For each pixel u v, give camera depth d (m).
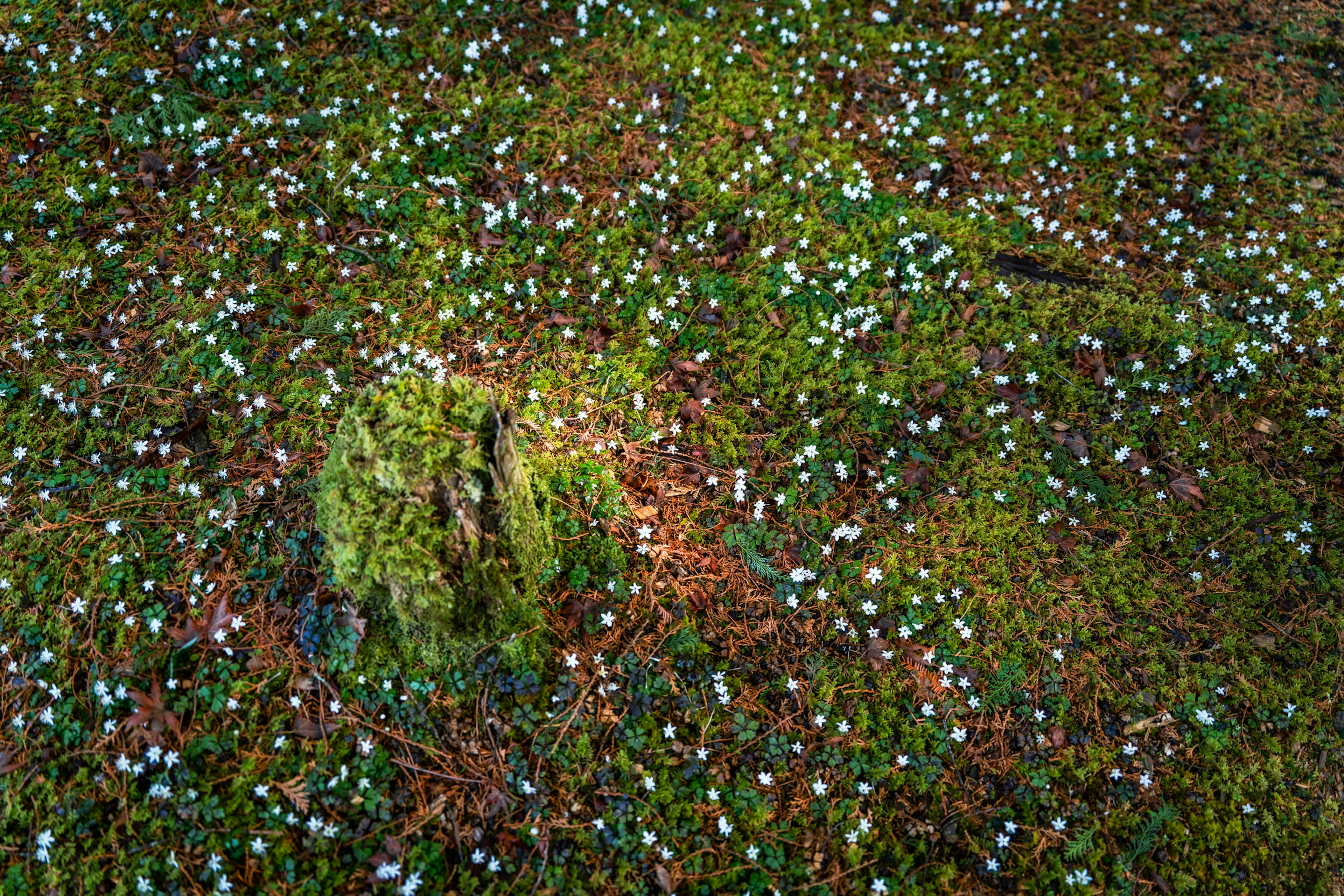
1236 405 0.97
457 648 0.75
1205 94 1.19
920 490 0.91
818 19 1.23
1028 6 1.27
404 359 0.92
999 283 1.03
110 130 1.01
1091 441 0.95
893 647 0.82
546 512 0.83
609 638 0.80
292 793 0.71
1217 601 0.88
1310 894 0.76
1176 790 0.79
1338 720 0.82
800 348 0.98
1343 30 1.27
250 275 0.95
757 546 0.86
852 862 0.73
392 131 1.06
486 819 0.72
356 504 0.69
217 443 0.85
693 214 1.06
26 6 1.08
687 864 0.72
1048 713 0.81
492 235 1.01
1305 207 1.11
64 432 0.84
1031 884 0.74
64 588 0.77
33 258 0.93
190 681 0.74
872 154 1.13
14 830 0.69
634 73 1.16
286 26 1.12
